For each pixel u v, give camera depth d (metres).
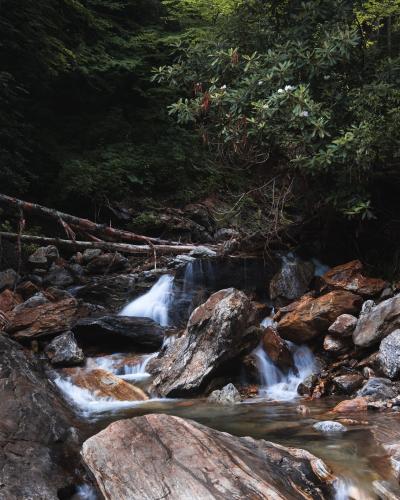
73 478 3.07
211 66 6.80
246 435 3.60
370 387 4.46
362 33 6.68
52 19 11.27
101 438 2.88
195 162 13.62
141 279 8.34
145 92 14.13
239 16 7.30
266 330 5.59
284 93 5.62
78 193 11.40
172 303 7.46
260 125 5.88
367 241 6.95
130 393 4.98
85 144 13.03
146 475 2.59
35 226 9.98
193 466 2.64
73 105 13.37
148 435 2.89
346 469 2.93
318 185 6.62
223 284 7.25
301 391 4.97
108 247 9.48
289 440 3.43
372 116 5.92
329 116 5.70
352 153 5.66
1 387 3.89
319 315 5.50
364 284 5.96
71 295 7.55
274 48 6.92
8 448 3.15
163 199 13.13
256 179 7.26
